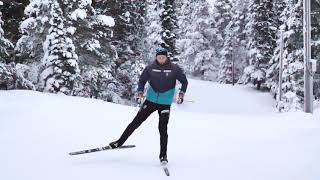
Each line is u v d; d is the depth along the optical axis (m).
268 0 51.53
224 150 8.48
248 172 6.82
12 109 12.02
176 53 41.00
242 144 9.11
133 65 34.09
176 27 41.28
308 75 18.78
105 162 7.20
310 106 18.75
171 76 7.00
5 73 19.09
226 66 60.78
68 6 21.53
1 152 7.72
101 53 24.27
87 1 22.22
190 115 15.46
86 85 24.08
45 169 6.71
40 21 21.42
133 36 34.88
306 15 18.91
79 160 7.31
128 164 7.12
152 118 12.77
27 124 10.30
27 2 22.53
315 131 10.16
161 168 6.95
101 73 24.25
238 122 12.73
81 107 13.36
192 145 8.97
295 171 6.86
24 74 21.80
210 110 42.91
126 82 34.00
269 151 8.33
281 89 34.81
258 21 51.97
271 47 51.97
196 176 6.56
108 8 31.23
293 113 14.88
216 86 52.56
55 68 20.61
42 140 8.81
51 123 10.59
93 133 9.83
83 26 22.56
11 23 22.48
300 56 35.56
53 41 20.56
